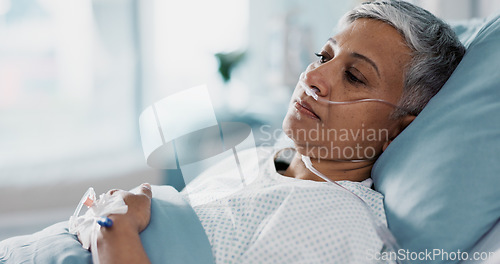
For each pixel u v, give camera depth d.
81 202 0.89
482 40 0.95
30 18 2.71
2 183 1.97
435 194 0.83
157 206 0.88
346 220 0.81
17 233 1.76
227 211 0.90
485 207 0.80
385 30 0.95
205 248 0.81
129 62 2.92
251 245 0.81
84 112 2.82
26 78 2.71
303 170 1.03
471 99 0.88
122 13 2.90
